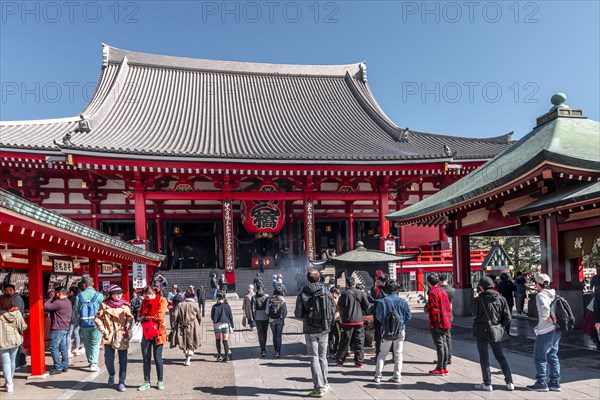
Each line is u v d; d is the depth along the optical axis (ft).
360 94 153.07
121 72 139.03
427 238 123.95
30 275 32.04
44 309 34.60
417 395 25.84
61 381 31.30
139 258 55.77
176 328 37.01
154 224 114.11
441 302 30.66
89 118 108.06
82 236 32.22
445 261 107.45
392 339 28.32
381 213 107.04
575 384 26.68
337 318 37.32
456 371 31.17
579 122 53.52
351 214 117.60
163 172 95.25
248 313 47.55
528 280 87.30
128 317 29.58
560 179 41.32
